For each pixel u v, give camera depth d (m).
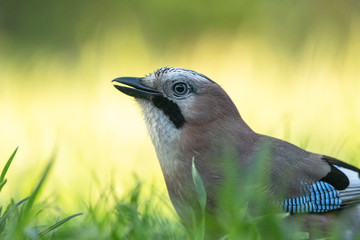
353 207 6.77
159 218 7.58
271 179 6.57
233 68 22.44
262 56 23.41
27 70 22.44
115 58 24.06
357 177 6.80
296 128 13.12
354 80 18.19
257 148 6.81
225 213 6.30
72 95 19.89
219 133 6.83
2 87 20.75
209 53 24.84
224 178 6.53
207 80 7.02
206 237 6.56
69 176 10.95
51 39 25.86
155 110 7.00
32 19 26.17
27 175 9.24
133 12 26.45
